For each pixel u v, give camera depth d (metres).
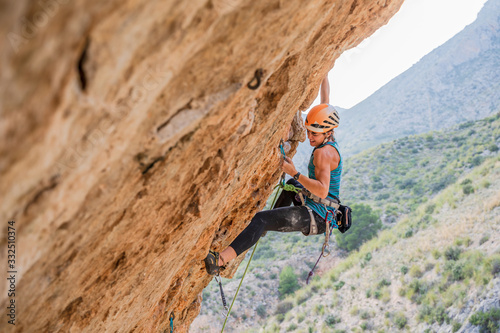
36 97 0.94
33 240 1.29
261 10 1.63
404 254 34.97
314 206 3.77
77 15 0.93
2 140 0.93
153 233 2.35
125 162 1.53
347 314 31.47
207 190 2.63
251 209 4.93
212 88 1.76
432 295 27.45
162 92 1.46
